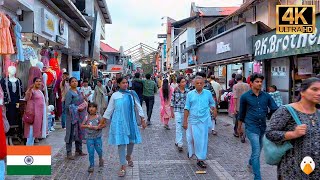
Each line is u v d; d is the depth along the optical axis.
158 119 16.81
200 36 29.81
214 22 25.91
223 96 17.86
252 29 16.58
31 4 10.70
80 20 18.39
